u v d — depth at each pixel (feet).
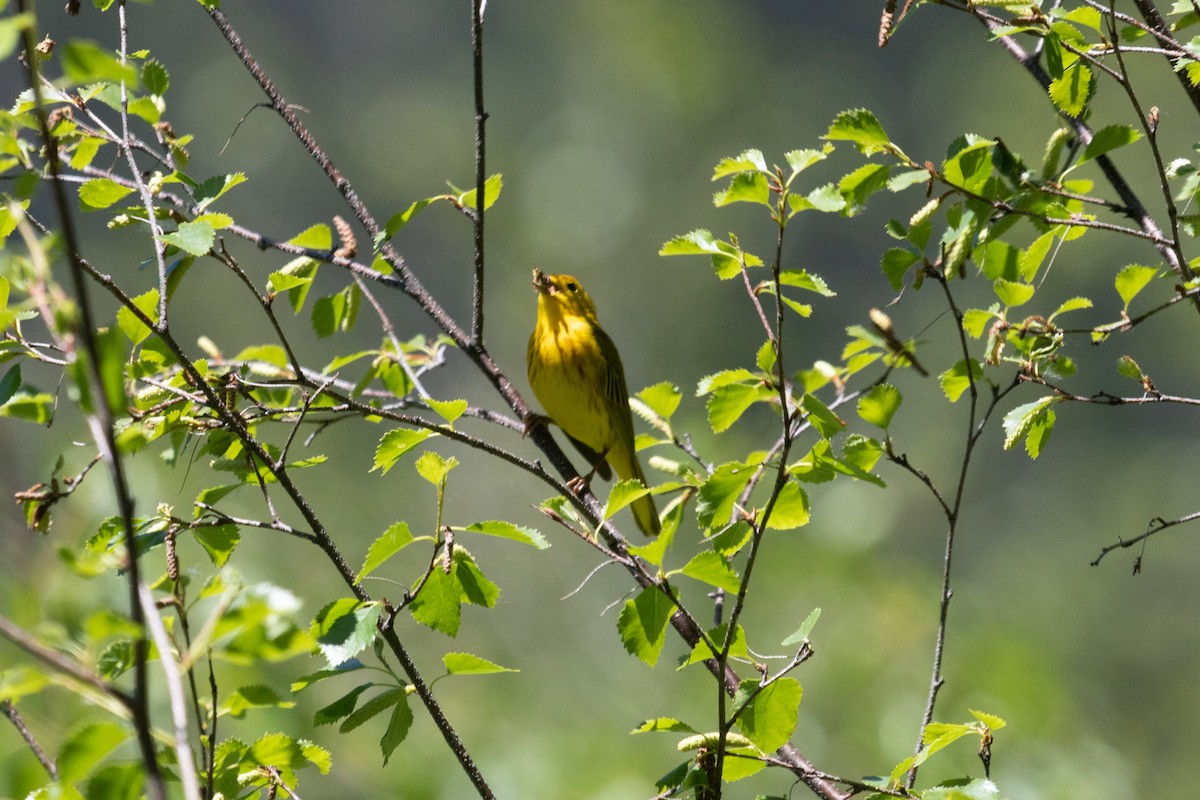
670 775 16.65
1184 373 91.50
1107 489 87.92
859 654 43.01
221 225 17.97
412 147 113.91
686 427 28.12
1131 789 39.50
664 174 111.65
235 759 15.42
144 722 9.84
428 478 16.20
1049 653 51.13
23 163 16.87
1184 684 67.31
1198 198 20.20
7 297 15.64
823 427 17.15
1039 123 107.04
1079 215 20.25
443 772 39.96
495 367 23.90
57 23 104.12
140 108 19.31
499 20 117.50
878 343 18.94
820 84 114.93
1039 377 18.61
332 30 117.19
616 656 60.95
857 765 40.11
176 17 110.73
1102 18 18.35
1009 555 83.51
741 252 17.10
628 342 103.71
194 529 17.17
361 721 16.39
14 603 15.25
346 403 18.28
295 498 16.94
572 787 41.86
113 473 9.89
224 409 17.01
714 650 15.89
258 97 112.06
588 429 33.83
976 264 20.12
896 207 102.22
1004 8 18.16
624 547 17.83
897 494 74.43
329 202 111.75
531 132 114.21
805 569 46.62
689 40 113.80
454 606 16.58
